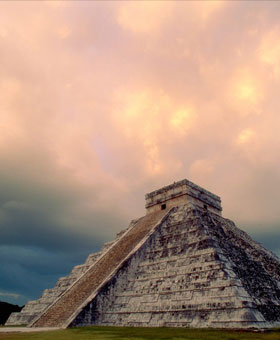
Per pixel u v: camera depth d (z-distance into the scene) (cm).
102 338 1426
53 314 2533
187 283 2127
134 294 2342
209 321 1816
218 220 3338
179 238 2645
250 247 3123
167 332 1628
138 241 2947
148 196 3834
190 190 3484
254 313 1756
